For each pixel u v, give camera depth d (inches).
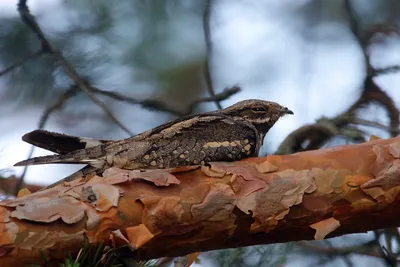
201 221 256.5
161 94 521.0
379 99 478.6
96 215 247.3
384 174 261.4
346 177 261.9
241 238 267.6
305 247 413.7
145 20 518.9
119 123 426.9
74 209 245.9
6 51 467.8
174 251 265.7
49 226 243.3
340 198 262.2
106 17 496.1
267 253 384.2
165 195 254.1
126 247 253.4
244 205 256.2
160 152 310.0
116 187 252.1
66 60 443.2
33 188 382.6
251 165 263.4
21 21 466.3
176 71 524.7
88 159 306.8
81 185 253.1
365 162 264.2
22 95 471.2
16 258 243.1
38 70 466.9
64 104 464.1
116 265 248.2
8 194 369.7
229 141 319.3
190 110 437.4
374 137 278.8
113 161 306.7
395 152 264.1
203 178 259.0
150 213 251.6
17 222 241.0
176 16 529.7
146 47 517.0
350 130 447.8
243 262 382.0
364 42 510.3
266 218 259.3
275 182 259.9
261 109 355.3
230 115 350.3
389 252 397.1
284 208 259.0
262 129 359.6
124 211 250.4
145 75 519.5
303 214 262.4
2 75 429.4
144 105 433.4
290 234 269.9
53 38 478.0
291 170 262.8
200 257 382.6
